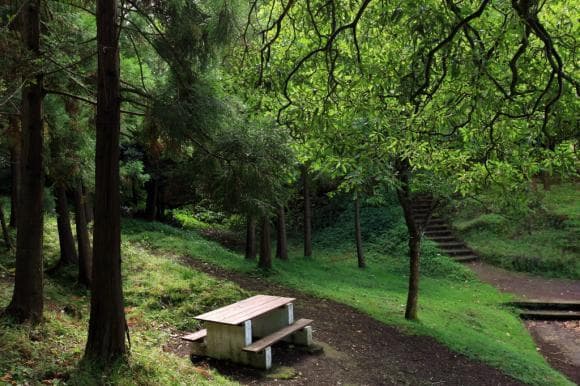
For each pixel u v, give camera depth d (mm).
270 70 5328
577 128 5922
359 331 8984
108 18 5383
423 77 4055
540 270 15742
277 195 8500
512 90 3451
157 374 5422
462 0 3832
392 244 18641
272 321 7617
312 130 5234
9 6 6188
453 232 18844
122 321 5512
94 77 7680
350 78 5402
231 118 6402
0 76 5418
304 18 4637
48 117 8031
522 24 3270
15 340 5410
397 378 6973
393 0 3902
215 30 6043
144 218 20781
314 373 6676
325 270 15594
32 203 6316
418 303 11969
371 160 7594
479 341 9438
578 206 18000
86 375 4953
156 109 5676
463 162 7324
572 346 10383
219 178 6676
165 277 10547
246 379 6258
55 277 9984
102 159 5355
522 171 6676
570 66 5254
